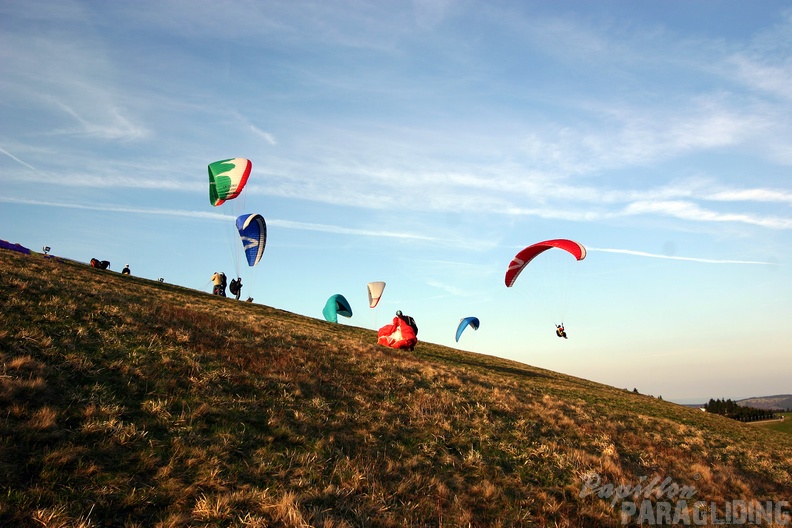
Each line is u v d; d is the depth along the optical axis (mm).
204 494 7883
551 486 11984
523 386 26359
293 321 35781
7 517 6301
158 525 6945
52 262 29234
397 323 30312
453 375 22031
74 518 6633
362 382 16797
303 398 13461
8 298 14586
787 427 92562
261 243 39156
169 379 11844
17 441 7824
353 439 11633
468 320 46875
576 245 30562
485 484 10922
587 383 40625
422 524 8805
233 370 13922
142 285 33500
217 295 42219
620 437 18141
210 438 9734
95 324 14664
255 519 7578
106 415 9375
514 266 34844
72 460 7809
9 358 10477
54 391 9797
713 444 21578
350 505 8680
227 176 34312
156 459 8492
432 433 13328
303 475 9336
